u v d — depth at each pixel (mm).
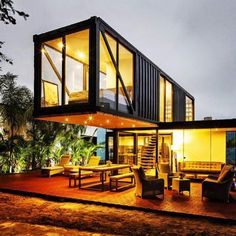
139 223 5879
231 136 13352
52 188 9523
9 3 4113
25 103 14125
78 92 10008
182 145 14047
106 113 9156
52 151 15195
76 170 11578
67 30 9633
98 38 8992
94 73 8805
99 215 6496
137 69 11648
